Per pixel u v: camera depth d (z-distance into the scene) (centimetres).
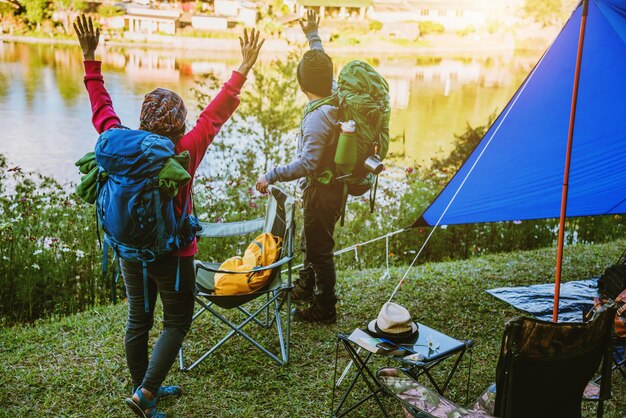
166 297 303
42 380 358
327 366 384
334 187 405
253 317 379
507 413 239
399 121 1711
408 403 253
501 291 520
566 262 616
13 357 387
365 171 395
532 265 605
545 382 244
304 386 360
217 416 328
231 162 782
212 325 434
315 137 387
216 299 361
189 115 946
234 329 371
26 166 1119
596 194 479
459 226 712
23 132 1288
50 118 1385
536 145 445
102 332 430
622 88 415
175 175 267
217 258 608
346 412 325
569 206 491
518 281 554
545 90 424
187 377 365
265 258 379
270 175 391
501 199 476
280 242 391
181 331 309
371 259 669
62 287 543
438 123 1703
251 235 625
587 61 411
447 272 577
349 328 438
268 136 811
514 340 229
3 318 501
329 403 345
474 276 565
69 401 338
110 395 345
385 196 736
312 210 413
